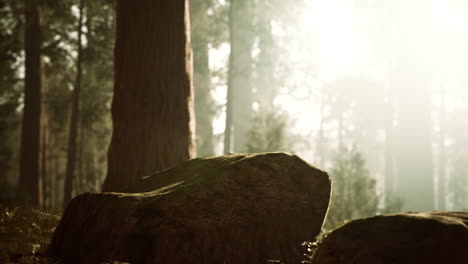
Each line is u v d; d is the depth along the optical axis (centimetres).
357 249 362
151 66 980
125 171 955
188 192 501
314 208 555
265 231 520
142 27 993
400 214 372
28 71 2589
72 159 2472
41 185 2662
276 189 538
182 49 1016
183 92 1004
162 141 961
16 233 695
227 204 508
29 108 2586
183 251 476
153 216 482
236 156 580
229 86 2450
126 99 979
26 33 2598
